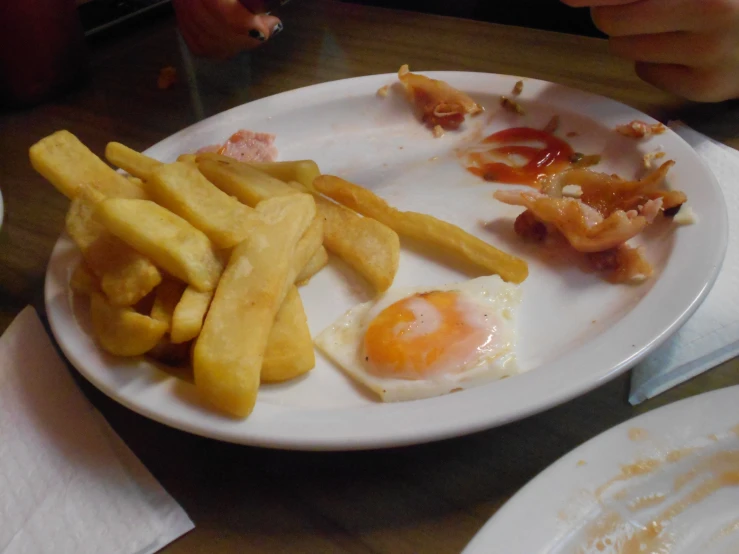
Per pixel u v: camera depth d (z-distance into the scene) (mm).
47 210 406
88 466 274
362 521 261
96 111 497
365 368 306
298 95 454
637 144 392
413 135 443
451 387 294
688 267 308
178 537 260
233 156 414
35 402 293
